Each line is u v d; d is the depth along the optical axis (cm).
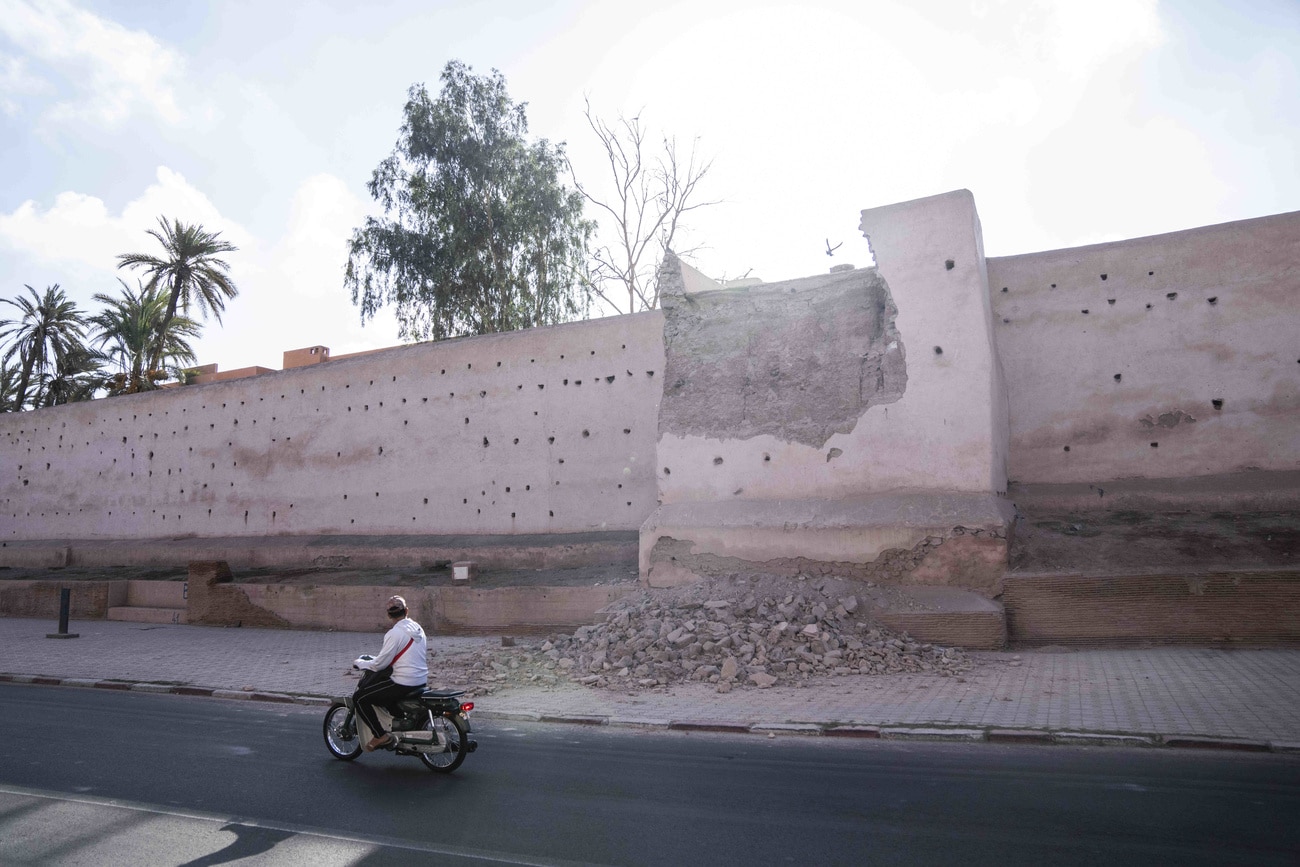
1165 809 579
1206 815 564
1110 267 1599
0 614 2373
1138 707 859
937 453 1407
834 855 508
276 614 1916
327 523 2411
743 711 948
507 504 2123
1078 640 1215
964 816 575
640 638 1236
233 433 2638
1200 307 1525
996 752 757
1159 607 1180
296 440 2506
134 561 2658
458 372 2247
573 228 3297
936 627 1232
